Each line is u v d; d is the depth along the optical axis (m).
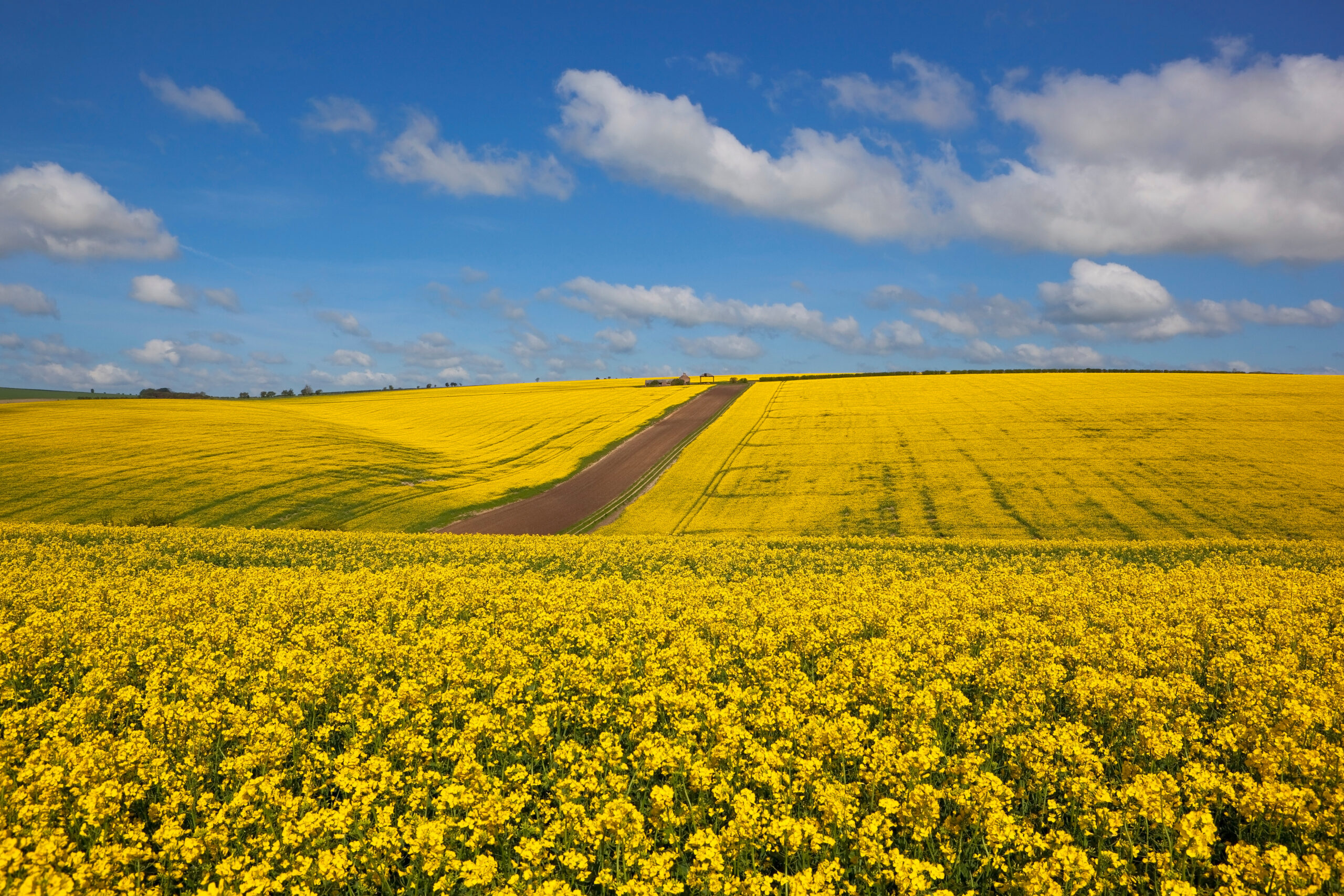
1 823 6.62
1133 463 56.03
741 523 49.66
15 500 50.16
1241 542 29.31
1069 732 8.32
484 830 6.90
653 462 69.94
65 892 5.45
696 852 6.31
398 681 11.66
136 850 6.39
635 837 6.64
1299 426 63.91
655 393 117.62
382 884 6.55
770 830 6.54
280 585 17.39
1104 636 12.43
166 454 63.66
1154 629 13.22
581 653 13.01
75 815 6.88
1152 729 8.41
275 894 6.50
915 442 68.12
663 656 11.50
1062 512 46.69
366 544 29.62
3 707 10.62
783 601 15.72
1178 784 7.61
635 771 8.43
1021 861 6.99
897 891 6.41
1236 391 85.19
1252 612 14.63
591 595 16.09
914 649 12.61
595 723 9.58
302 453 68.44
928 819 6.85
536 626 13.83
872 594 16.64
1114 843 7.17
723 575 22.23
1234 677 10.49
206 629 13.34
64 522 46.19
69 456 60.81
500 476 68.06
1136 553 27.48
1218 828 7.51
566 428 90.25
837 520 48.91
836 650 12.34
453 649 11.91
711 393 112.88
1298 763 7.55
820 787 7.36
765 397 103.75
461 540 32.62
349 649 12.66
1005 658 11.53
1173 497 47.91
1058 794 8.30
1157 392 87.12
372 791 7.46
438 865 6.37
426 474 66.88
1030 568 22.97
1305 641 11.88
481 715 8.98
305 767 8.48
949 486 54.09
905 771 7.62
